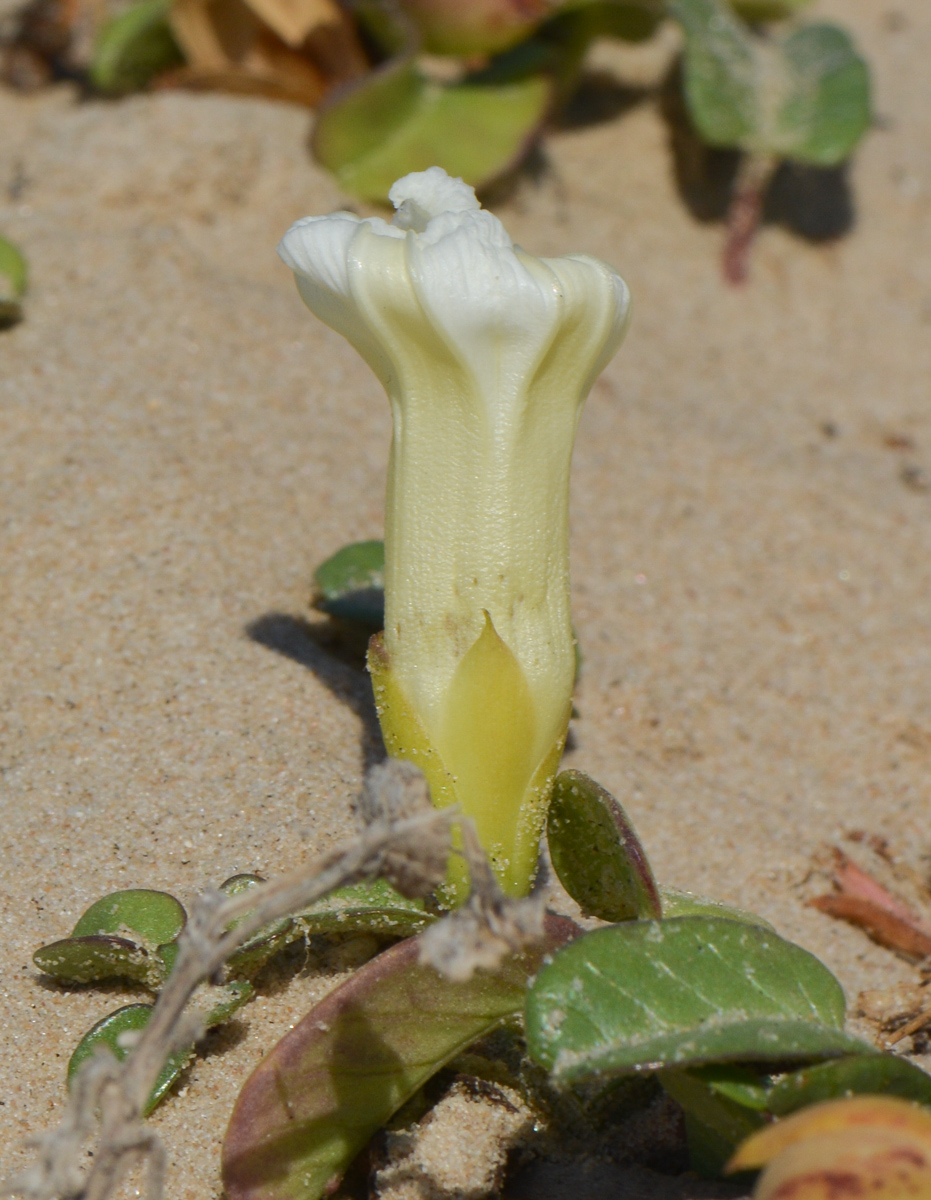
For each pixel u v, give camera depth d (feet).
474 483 0.78
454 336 0.77
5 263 1.09
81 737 0.88
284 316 1.20
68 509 0.96
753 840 0.91
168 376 1.06
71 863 0.84
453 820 0.73
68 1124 0.72
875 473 1.24
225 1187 0.77
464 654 0.79
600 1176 0.79
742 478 1.18
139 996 0.81
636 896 0.80
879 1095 0.74
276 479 1.01
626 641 0.99
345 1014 0.77
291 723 0.90
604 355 0.79
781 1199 0.72
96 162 1.29
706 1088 0.76
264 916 0.73
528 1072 0.80
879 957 0.89
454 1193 0.78
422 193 0.78
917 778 0.96
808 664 1.00
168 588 0.94
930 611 1.06
